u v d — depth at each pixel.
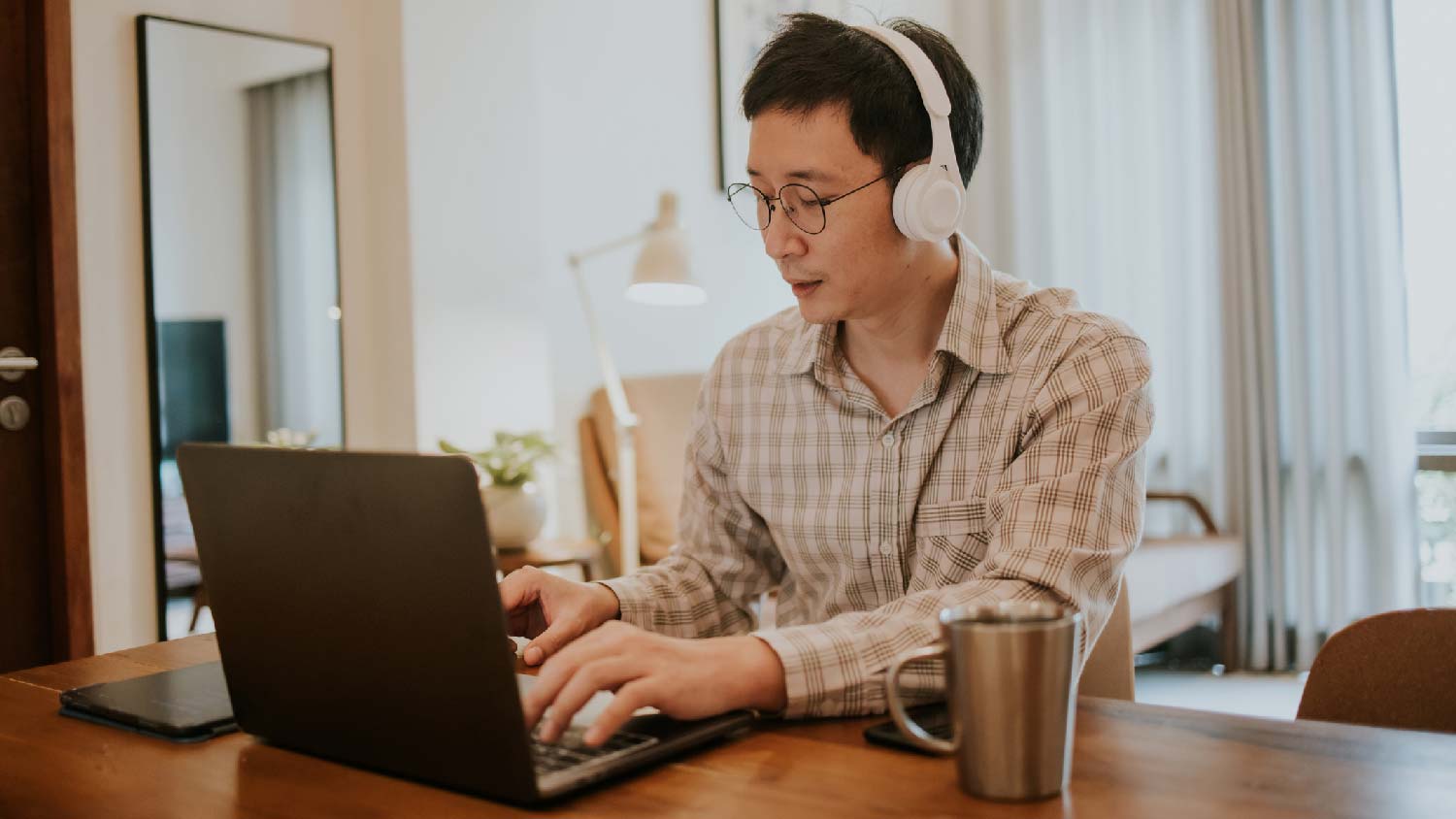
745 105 1.16
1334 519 3.63
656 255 2.80
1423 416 3.67
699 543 1.41
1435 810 0.70
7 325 2.51
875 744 0.87
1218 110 3.76
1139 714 0.91
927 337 1.28
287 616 0.88
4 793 0.85
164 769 0.88
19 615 2.53
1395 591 3.56
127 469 2.64
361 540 0.81
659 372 3.67
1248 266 3.73
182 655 1.27
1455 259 3.59
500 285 3.16
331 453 0.82
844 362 1.32
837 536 1.32
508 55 3.18
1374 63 3.57
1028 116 4.11
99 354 2.60
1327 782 0.75
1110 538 1.10
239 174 2.80
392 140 2.99
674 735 0.86
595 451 3.40
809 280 1.18
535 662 1.13
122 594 2.63
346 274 3.02
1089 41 4.01
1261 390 3.77
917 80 1.14
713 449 1.42
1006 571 1.04
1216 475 3.82
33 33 2.51
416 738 0.81
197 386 2.73
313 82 2.95
